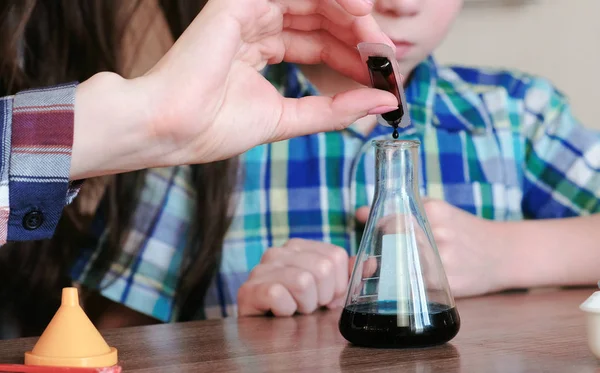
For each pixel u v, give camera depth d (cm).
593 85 148
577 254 100
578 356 64
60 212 69
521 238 100
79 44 104
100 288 106
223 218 105
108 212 107
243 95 73
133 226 108
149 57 106
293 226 109
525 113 121
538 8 148
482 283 93
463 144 116
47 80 104
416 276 67
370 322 67
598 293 63
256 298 83
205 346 70
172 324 79
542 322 76
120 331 76
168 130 70
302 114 75
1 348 70
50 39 104
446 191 113
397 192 68
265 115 74
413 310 67
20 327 108
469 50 150
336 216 109
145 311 107
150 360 66
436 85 121
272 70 114
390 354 66
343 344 69
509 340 69
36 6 103
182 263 108
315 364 64
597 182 116
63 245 107
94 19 104
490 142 117
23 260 107
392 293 67
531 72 149
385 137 111
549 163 119
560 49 148
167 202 109
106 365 64
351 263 90
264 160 111
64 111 69
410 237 68
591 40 148
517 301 88
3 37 100
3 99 69
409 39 100
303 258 87
